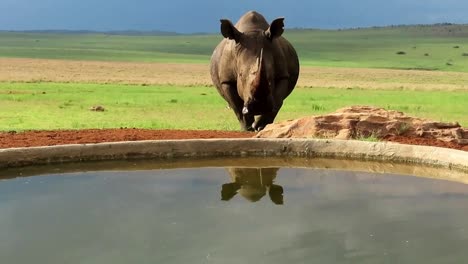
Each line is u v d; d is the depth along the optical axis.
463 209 7.90
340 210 7.89
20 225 7.20
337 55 121.31
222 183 9.88
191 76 55.47
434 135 13.03
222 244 6.37
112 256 6.04
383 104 26.45
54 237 6.69
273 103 12.88
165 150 11.77
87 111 21.22
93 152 11.44
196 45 160.12
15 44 146.75
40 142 12.64
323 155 11.91
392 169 11.30
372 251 6.06
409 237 6.58
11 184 9.78
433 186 9.59
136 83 41.34
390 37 175.75
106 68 67.00
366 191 9.19
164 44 162.25
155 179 10.20
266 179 10.27
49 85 35.28
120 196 8.80
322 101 27.77
